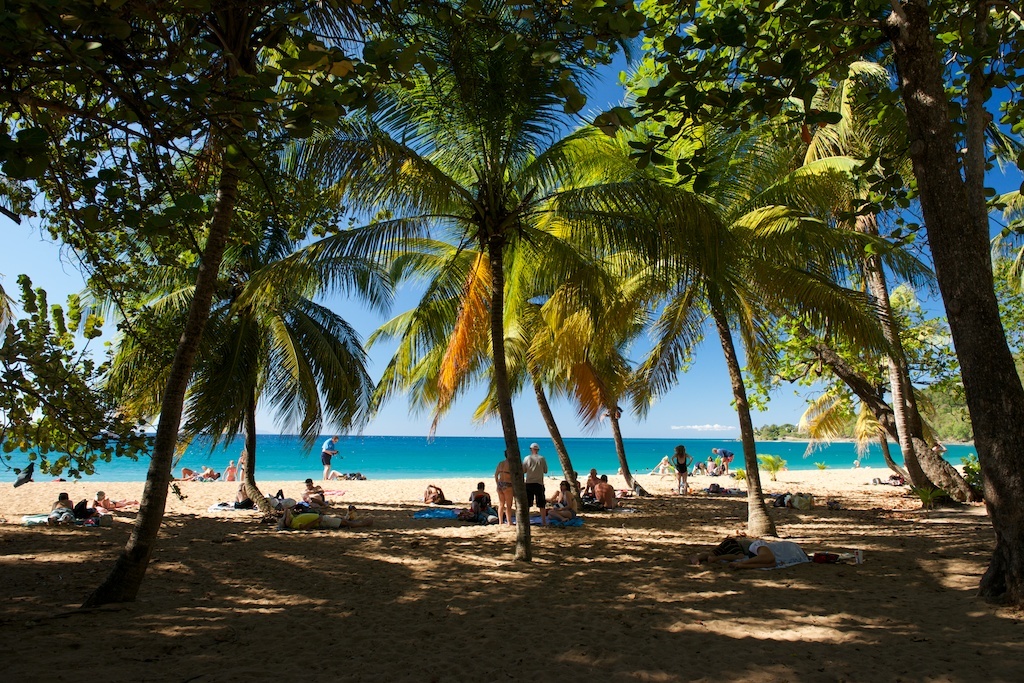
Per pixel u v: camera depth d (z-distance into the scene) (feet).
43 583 23.75
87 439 18.60
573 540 33.94
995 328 18.48
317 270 27.78
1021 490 18.21
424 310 32.55
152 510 20.90
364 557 29.50
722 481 78.74
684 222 24.70
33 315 17.07
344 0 13.98
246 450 46.73
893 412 49.62
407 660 15.70
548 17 15.12
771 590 22.50
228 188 20.56
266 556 29.55
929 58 19.03
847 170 30.19
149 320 22.90
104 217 14.39
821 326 31.60
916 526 37.22
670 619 19.22
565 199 26.53
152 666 14.70
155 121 10.29
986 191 20.47
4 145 7.80
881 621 18.42
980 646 15.79
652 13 25.58
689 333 37.06
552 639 17.43
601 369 46.44
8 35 8.46
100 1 9.05
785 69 14.43
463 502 55.88
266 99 9.46
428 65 11.89
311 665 15.17
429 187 26.81
